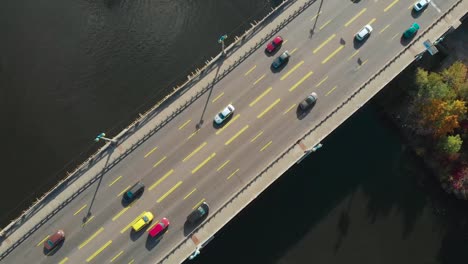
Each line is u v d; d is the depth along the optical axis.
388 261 129.25
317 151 132.62
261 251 127.75
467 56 134.25
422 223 131.62
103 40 135.62
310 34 125.31
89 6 137.38
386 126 134.50
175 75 133.62
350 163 132.75
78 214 118.19
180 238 117.38
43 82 133.00
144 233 117.81
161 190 119.31
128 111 131.50
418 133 130.62
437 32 124.31
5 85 132.75
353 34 125.19
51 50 134.88
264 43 125.12
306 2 126.38
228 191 119.00
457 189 129.12
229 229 128.00
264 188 117.06
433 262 130.12
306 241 128.62
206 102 122.62
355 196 131.38
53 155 129.25
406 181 132.88
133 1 137.50
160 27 136.50
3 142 129.75
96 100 132.25
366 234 130.00
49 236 117.38
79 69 133.75
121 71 133.88
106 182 119.50
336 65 123.81
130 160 120.25
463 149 130.38
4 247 116.25
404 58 122.81
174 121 121.81
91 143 129.88
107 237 117.62
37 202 117.44
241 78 123.56
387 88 131.88
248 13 136.62
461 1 125.50
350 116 126.62
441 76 127.31
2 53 134.50
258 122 121.62
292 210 129.75
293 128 121.25
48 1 137.38
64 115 131.38
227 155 120.50
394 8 126.31
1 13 136.50
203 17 136.75
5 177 127.88
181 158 120.50
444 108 122.38
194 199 118.88
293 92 122.81
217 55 132.00
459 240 131.50
